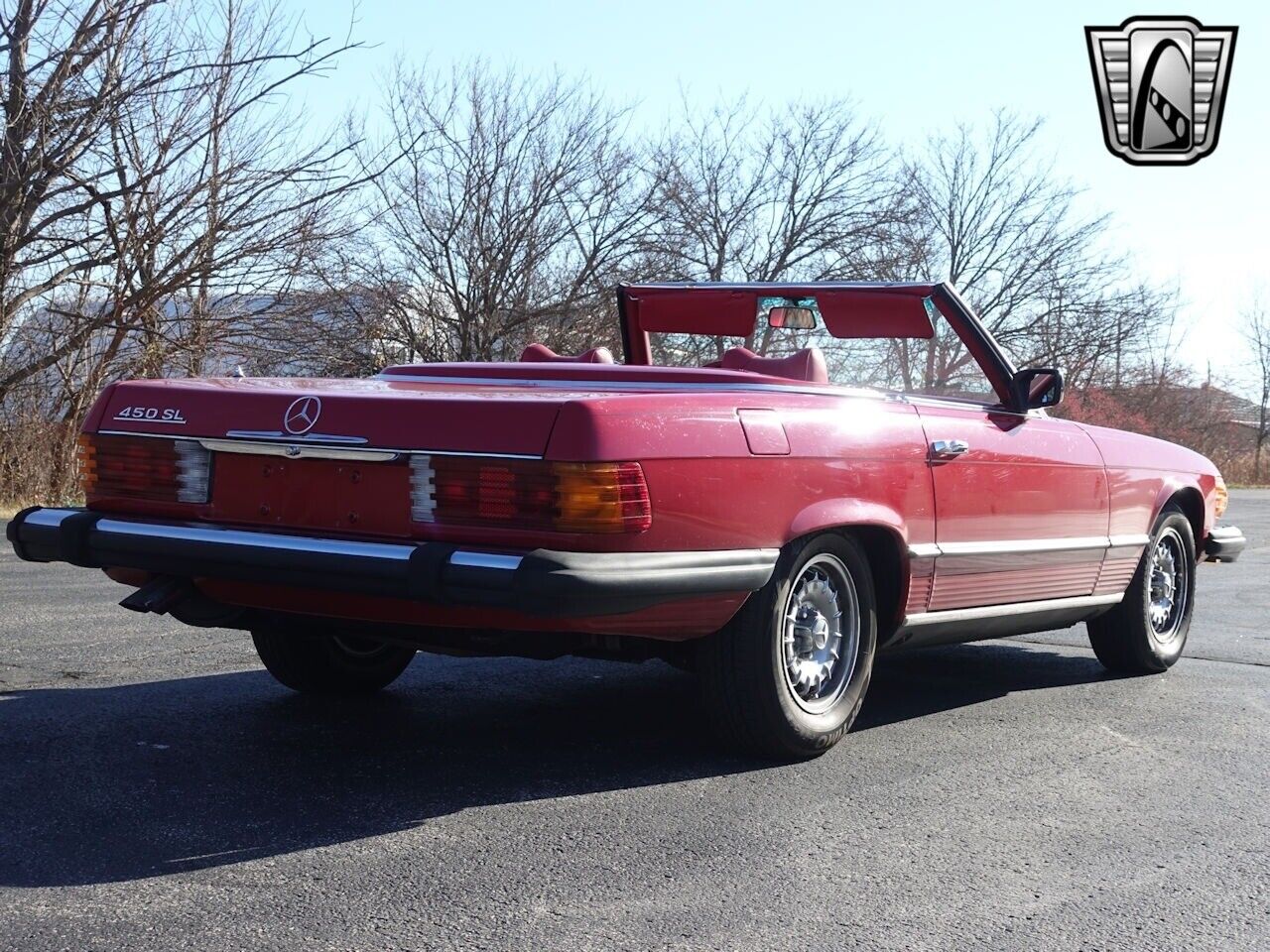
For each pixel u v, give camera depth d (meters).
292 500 3.96
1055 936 2.95
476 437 3.71
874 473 4.50
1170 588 6.48
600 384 4.40
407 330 23.47
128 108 15.98
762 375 4.52
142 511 4.21
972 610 5.12
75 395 16.47
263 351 18.14
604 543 3.63
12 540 4.35
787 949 2.81
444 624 3.82
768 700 4.23
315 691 5.16
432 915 2.93
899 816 3.81
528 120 24.31
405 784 3.97
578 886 3.15
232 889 3.05
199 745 4.34
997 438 5.12
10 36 15.35
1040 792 4.12
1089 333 33.53
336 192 17.02
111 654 5.88
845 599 4.53
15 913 2.85
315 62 16.39
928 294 5.14
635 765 4.29
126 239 16.31
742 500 4.00
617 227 24.97
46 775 3.90
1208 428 41.41
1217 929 3.02
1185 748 4.78
